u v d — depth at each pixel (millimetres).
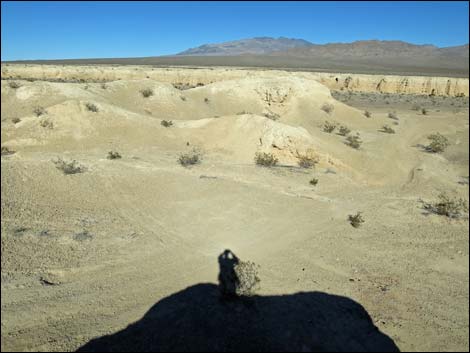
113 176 17234
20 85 34688
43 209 13625
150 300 9078
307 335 8125
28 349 7359
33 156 19297
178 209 14820
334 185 19188
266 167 20938
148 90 36219
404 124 39812
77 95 32281
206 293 9391
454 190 19953
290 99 40062
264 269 10844
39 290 9180
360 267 11516
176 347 7520
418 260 12180
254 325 8266
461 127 40406
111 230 12703
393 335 8664
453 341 8672
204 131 25156
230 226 13656
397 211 16203
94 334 7863
